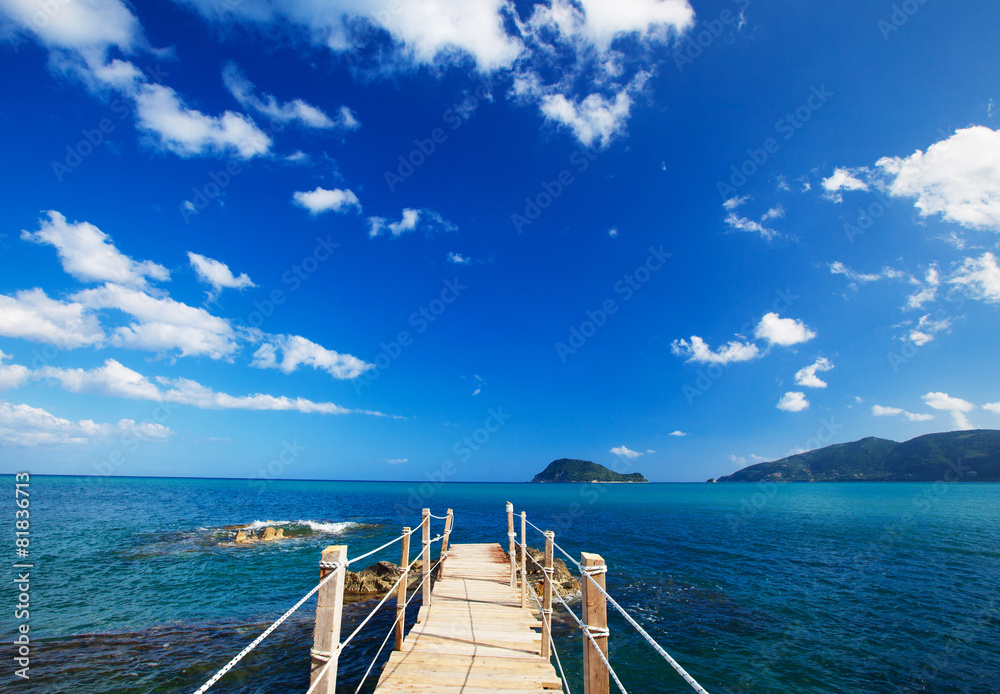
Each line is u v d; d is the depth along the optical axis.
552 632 13.43
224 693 9.95
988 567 22.39
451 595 10.32
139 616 14.24
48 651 11.63
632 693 10.47
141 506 51.91
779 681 10.83
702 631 13.92
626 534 33.72
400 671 6.12
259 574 19.61
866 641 13.08
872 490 107.00
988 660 11.82
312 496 82.19
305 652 11.93
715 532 34.88
